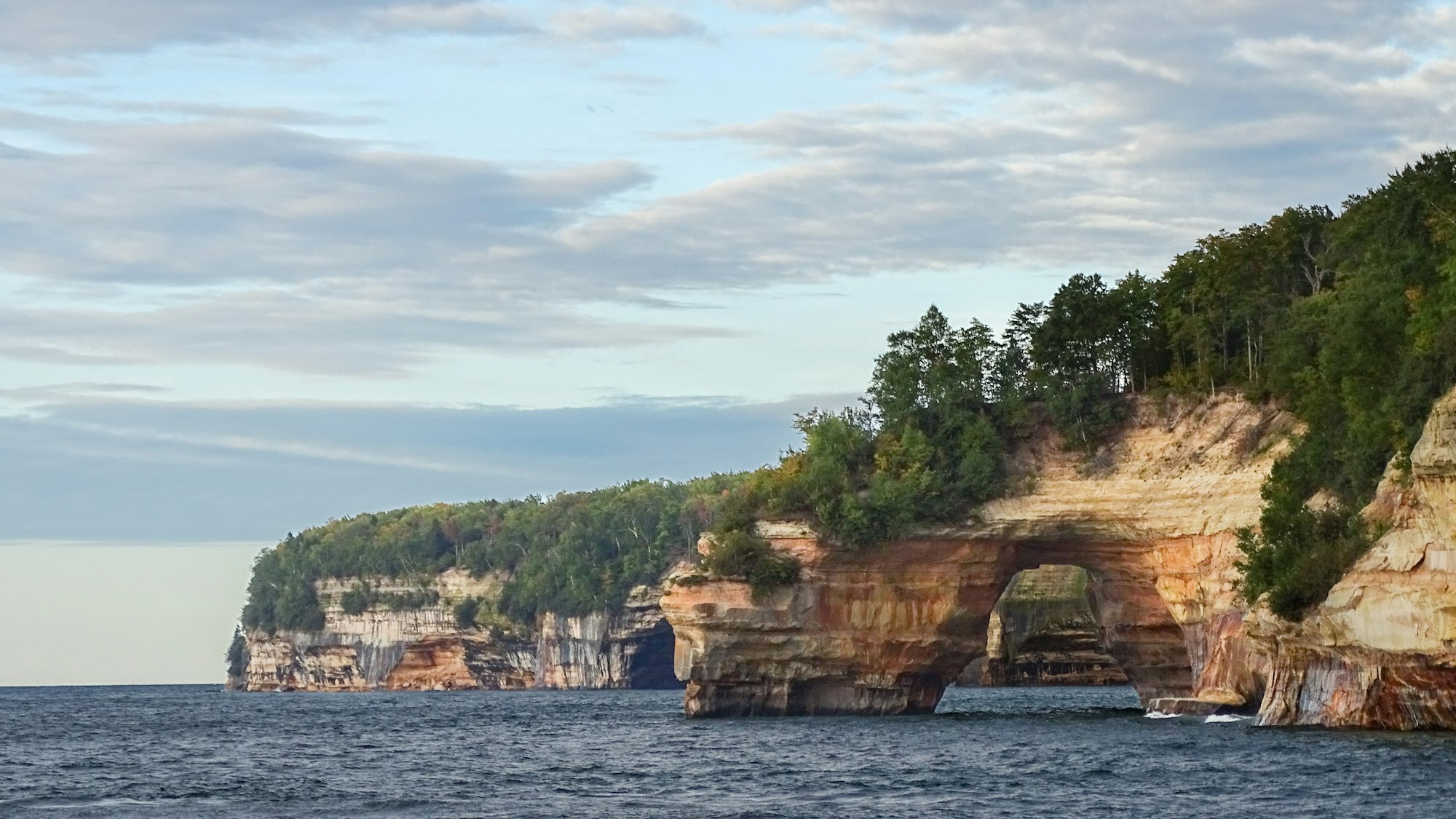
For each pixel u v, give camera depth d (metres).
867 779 75.31
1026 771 76.75
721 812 63.84
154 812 68.38
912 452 132.75
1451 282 95.00
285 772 89.19
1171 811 59.97
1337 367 105.00
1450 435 80.38
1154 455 127.06
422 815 64.94
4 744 126.44
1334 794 62.31
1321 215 132.62
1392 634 84.50
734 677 132.00
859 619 131.38
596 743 108.25
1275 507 99.75
